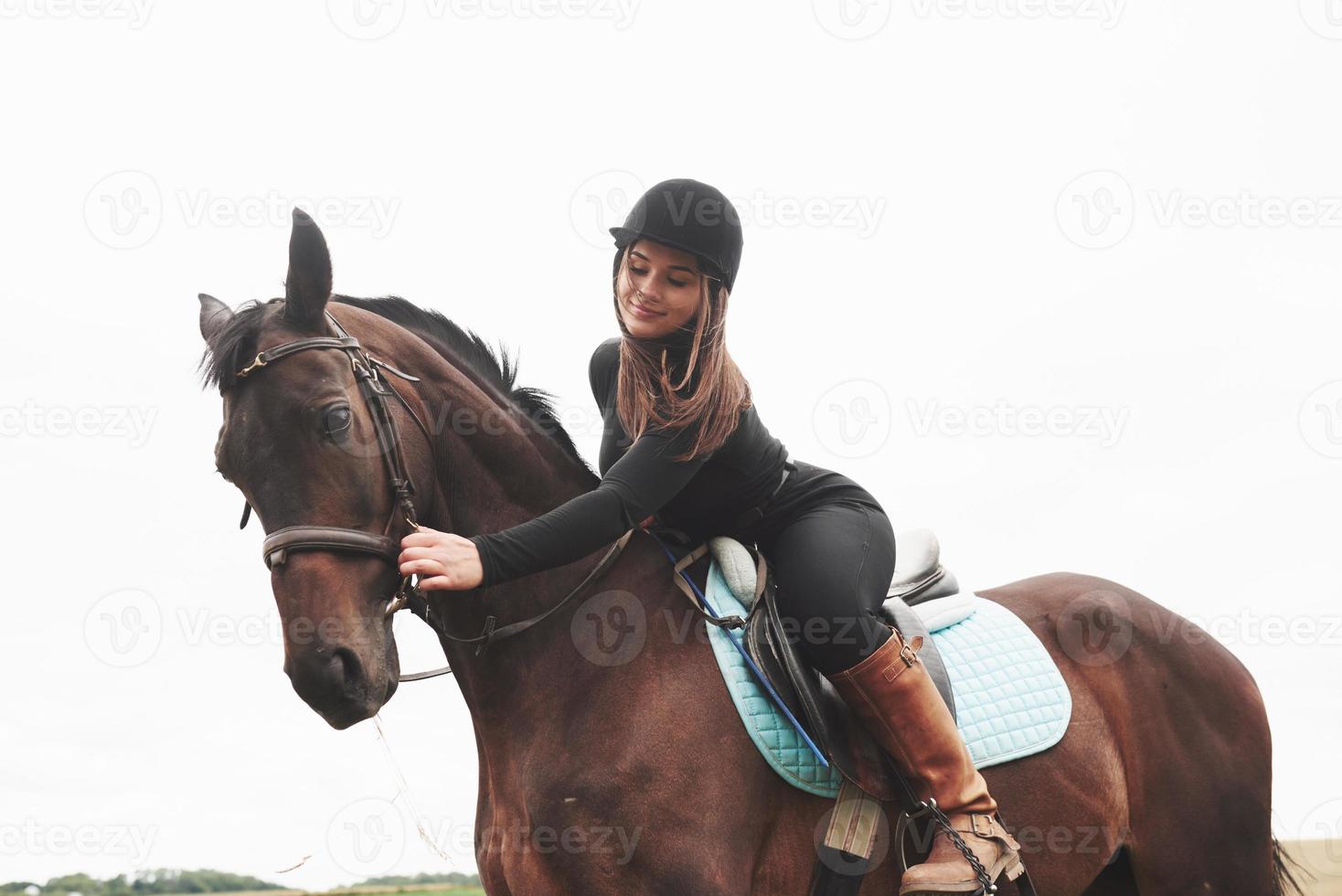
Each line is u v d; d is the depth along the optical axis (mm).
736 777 2217
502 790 2307
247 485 2020
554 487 2453
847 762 2291
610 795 2139
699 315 2299
